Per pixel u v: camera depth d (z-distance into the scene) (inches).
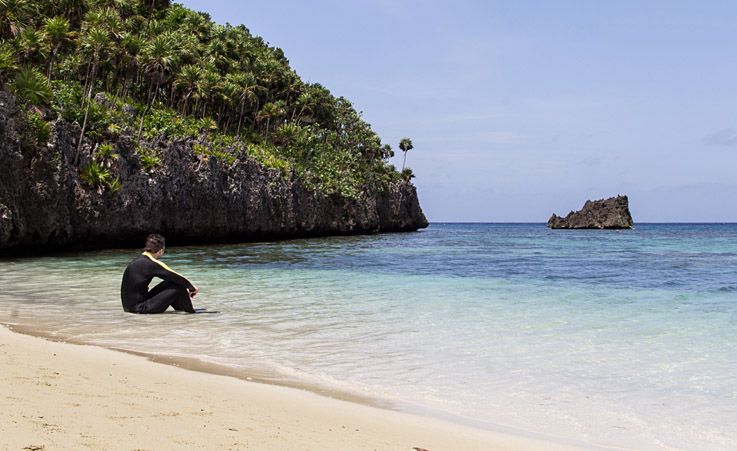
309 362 281.3
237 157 2132.1
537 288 633.6
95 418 165.5
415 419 197.9
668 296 567.5
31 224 1216.2
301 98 3403.1
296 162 2957.7
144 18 2586.1
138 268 421.4
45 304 457.7
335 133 3905.0
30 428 148.6
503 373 265.3
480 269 916.6
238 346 313.6
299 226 2655.0
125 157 1529.3
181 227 1759.4
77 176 1386.6
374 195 3777.1
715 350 315.6
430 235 3590.1
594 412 211.8
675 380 255.8
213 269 865.5
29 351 270.8
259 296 542.0
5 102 1161.4
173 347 305.6
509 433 186.7
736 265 1063.6
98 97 1681.8
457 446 170.4
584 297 553.0
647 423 200.4
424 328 376.5
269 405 204.1
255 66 3189.0
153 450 141.3
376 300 516.1
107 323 373.4
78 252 1342.3
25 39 1525.6
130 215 1536.7
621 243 2367.1
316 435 170.2
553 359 293.1
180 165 1738.4
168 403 193.0
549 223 6520.7
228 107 2783.0
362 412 203.5
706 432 191.9
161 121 1870.1
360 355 297.6
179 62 2222.0
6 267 864.9
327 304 488.1
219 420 176.7
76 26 1991.9
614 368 275.6
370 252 1467.8
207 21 3398.1
